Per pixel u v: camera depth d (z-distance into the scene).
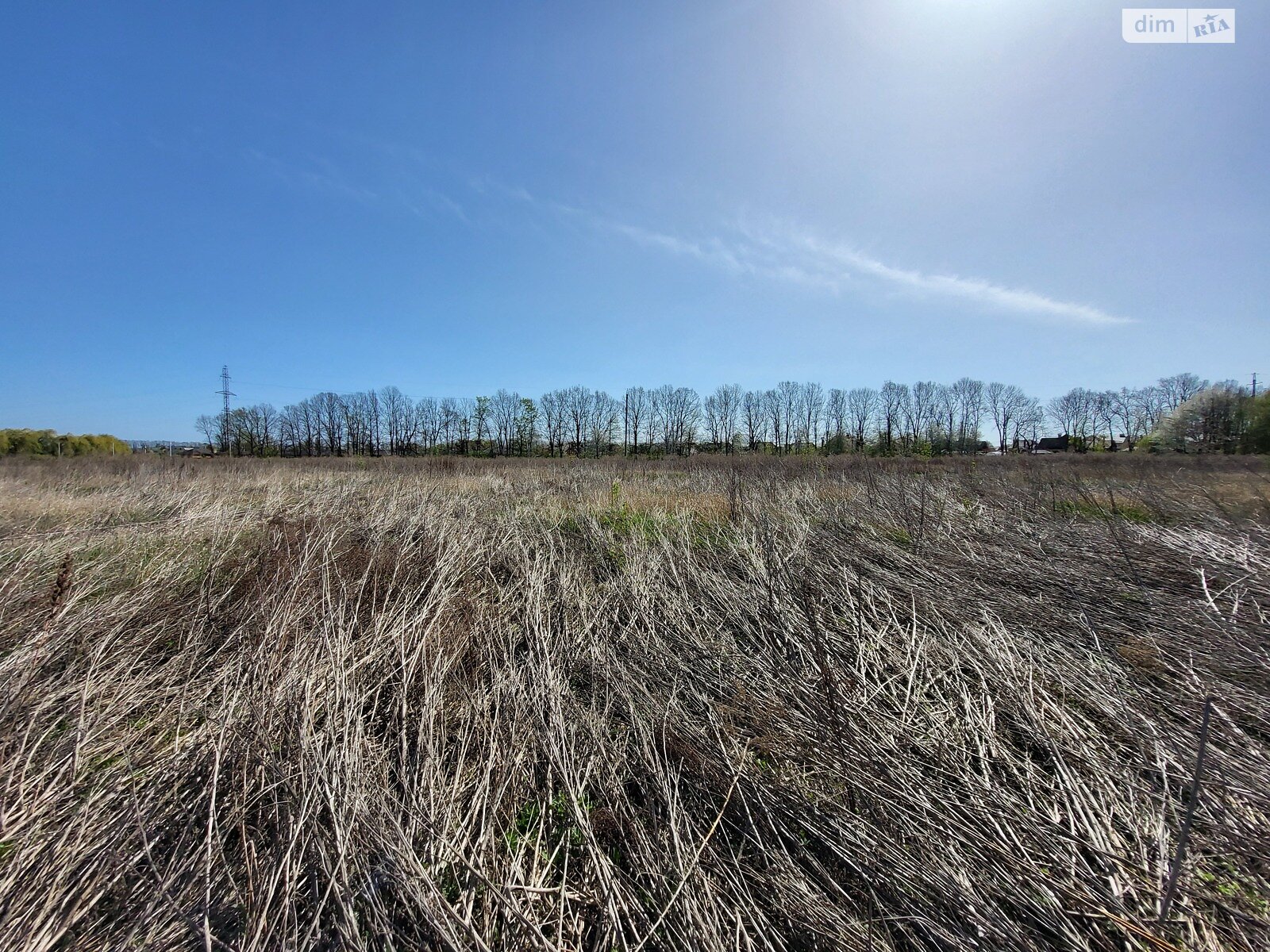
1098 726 2.82
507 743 2.66
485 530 6.46
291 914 1.78
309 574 4.36
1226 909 1.72
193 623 3.74
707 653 3.60
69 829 1.99
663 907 1.86
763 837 2.15
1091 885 1.88
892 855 1.99
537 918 1.80
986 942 1.68
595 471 14.00
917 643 3.65
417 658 3.30
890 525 6.84
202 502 7.76
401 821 2.15
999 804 2.22
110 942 1.70
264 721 2.62
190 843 2.06
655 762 2.52
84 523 6.45
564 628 4.02
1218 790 2.25
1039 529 6.29
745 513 7.20
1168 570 4.79
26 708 2.66
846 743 2.60
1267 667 3.07
